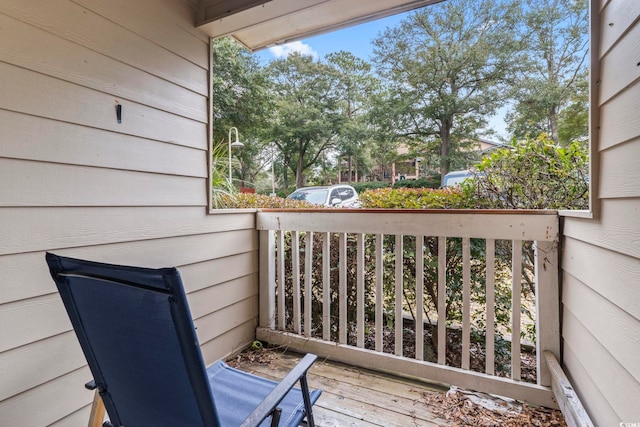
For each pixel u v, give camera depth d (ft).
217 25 6.54
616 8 3.51
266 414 2.72
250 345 7.93
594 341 4.12
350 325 8.93
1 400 3.78
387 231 6.55
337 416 5.32
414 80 42.42
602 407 3.89
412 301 9.09
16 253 3.90
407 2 6.14
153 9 5.63
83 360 4.64
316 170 57.21
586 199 6.48
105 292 2.79
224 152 10.23
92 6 4.69
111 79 4.95
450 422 5.16
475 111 40.24
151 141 5.59
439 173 41.96
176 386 2.79
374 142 49.32
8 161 3.81
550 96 34.45
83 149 4.58
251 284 8.03
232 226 7.41
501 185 7.22
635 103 3.10
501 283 7.93
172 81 5.99
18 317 3.93
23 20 3.93
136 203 5.34
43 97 4.13
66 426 4.42
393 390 6.07
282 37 7.29
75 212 4.50
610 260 3.65
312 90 53.16
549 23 36.60
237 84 38.42
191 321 2.54
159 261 5.73
